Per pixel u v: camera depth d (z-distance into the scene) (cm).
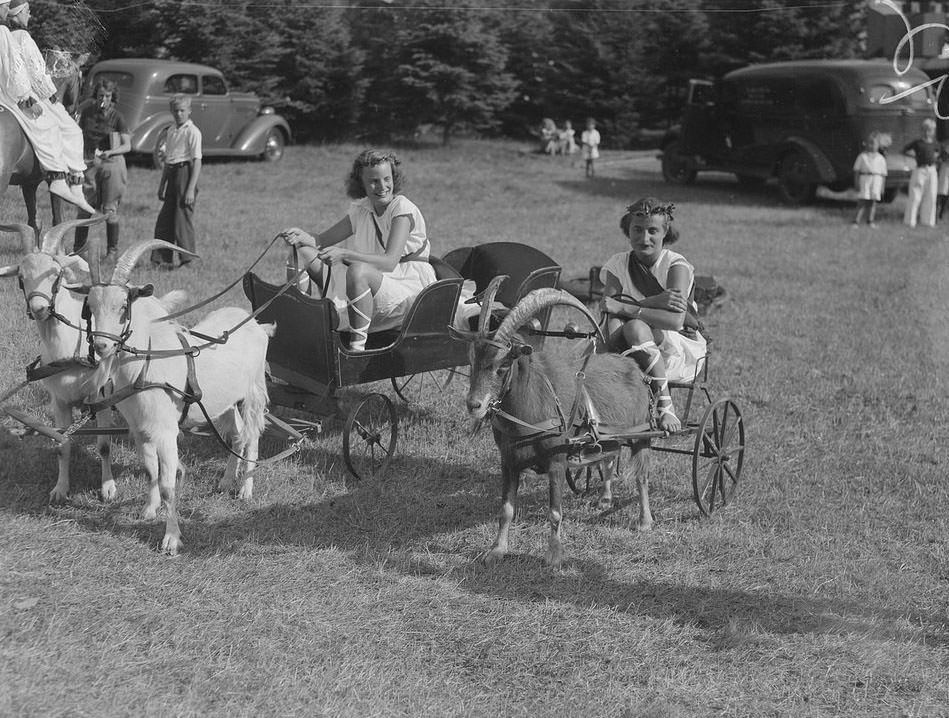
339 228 839
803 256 1908
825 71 2502
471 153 3572
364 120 3784
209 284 1276
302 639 561
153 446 665
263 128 2767
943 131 2456
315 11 3509
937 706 526
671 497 799
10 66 1227
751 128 2731
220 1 3180
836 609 625
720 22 3800
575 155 3728
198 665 529
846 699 530
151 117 2436
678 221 2277
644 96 4122
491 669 546
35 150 1263
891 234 2208
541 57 4184
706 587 648
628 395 695
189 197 1363
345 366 760
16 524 676
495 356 595
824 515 765
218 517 720
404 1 3656
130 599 593
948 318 1446
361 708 502
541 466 655
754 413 1004
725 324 1367
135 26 3030
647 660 557
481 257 962
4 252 1282
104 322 616
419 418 934
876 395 1069
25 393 877
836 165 2509
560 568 664
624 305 736
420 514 743
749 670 552
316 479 791
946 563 692
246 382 729
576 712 510
